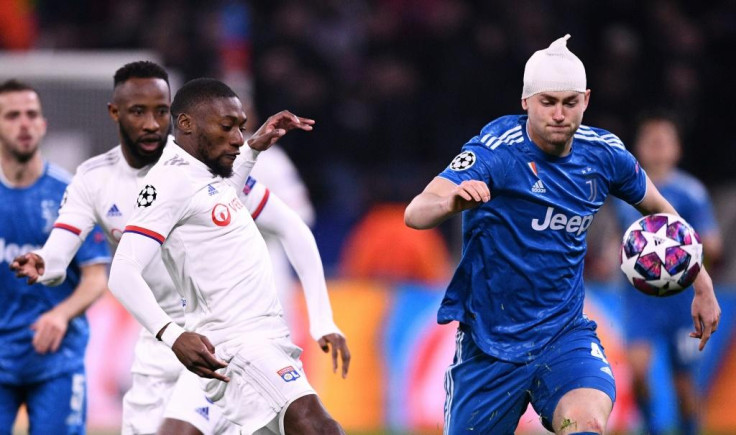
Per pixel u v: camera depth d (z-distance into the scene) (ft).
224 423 65.16
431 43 172.76
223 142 58.39
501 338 62.59
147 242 56.18
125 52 167.94
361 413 124.88
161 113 69.10
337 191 156.04
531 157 61.21
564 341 62.08
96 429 120.16
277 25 173.88
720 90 178.09
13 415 78.54
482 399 63.16
